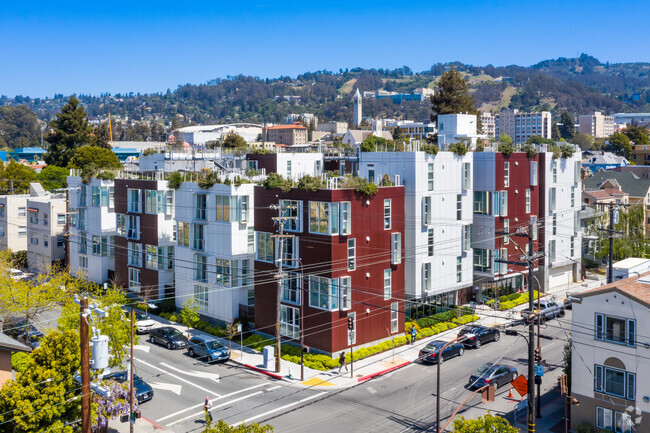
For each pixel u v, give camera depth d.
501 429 25.56
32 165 181.38
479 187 60.81
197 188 57.78
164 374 44.97
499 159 60.44
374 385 42.50
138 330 54.72
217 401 39.81
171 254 63.09
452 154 57.12
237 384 43.00
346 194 47.19
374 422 36.16
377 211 49.94
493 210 60.09
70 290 51.97
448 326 55.38
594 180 103.69
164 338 51.66
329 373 44.72
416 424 35.78
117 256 67.94
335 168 71.31
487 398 29.19
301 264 48.59
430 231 55.19
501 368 42.09
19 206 86.06
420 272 54.44
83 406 24.02
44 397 28.05
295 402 39.50
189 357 48.97
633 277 36.72
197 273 58.41
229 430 24.48
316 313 47.53
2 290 47.84
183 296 60.25
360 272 48.56
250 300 55.94
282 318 50.44
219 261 55.66
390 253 51.34
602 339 33.41
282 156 68.94
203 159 76.06
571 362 35.81
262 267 51.62
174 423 36.59
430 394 40.62
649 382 31.66
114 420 37.41
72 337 29.98
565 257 68.25
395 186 51.69
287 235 44.94
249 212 55.16
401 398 40.00
